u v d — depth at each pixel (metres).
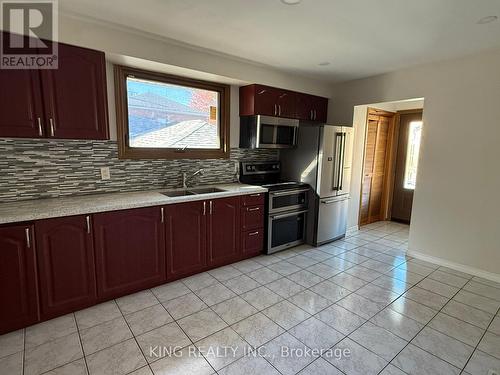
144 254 2.56
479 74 2.91
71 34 2.17
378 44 2.68
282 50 2.88
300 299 2.53
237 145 3.77
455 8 1.96
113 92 2.73
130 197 2.67
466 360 1.83
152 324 2.15
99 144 2.71
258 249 3.51
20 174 2.36
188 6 1.99
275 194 3.51
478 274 3.05
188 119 3.29
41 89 2.08
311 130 3.82
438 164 3.27
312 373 1.71
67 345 1.91
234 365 1.76
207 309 2.36
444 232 3.28
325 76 3.88
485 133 2.92
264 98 3.49
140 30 2.41
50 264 2.10
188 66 2.81
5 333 2.00
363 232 4.67
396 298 2.57
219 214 3.05
